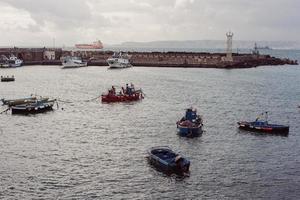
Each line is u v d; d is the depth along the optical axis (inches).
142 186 2010.3
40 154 2488.9
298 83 6707.7
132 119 3604.8
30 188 1956.2
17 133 3021.7
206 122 3496.6
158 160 2246.6
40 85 5964.6
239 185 2042.3
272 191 1977.1
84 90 5511.8
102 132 3097.9
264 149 2684.5
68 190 1943.9
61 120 3523.6
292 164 2383.1
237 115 3843.5
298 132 3191.4
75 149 2615.7
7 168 2215.8
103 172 2188.7
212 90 5644.7
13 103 4065.0
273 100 4830.2
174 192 1946.4
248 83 6569.9
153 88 5782.5
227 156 2512.3
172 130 3171.8
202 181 2085.4
